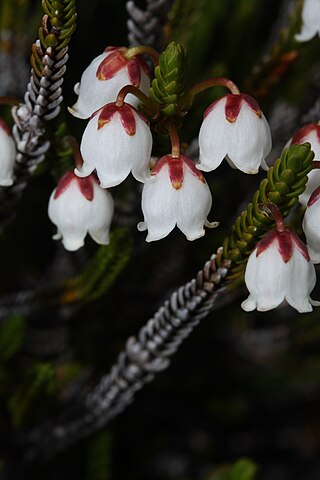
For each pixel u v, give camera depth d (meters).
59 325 0.24
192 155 0.20
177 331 0.19
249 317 0.26
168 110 0.17
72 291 0.21
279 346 0.25
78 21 0.28
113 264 0.20
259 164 0.17
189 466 0.28
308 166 0.17
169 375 0.27
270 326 0.27
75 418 0.23
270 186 0.17
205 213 0.17
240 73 0.27
